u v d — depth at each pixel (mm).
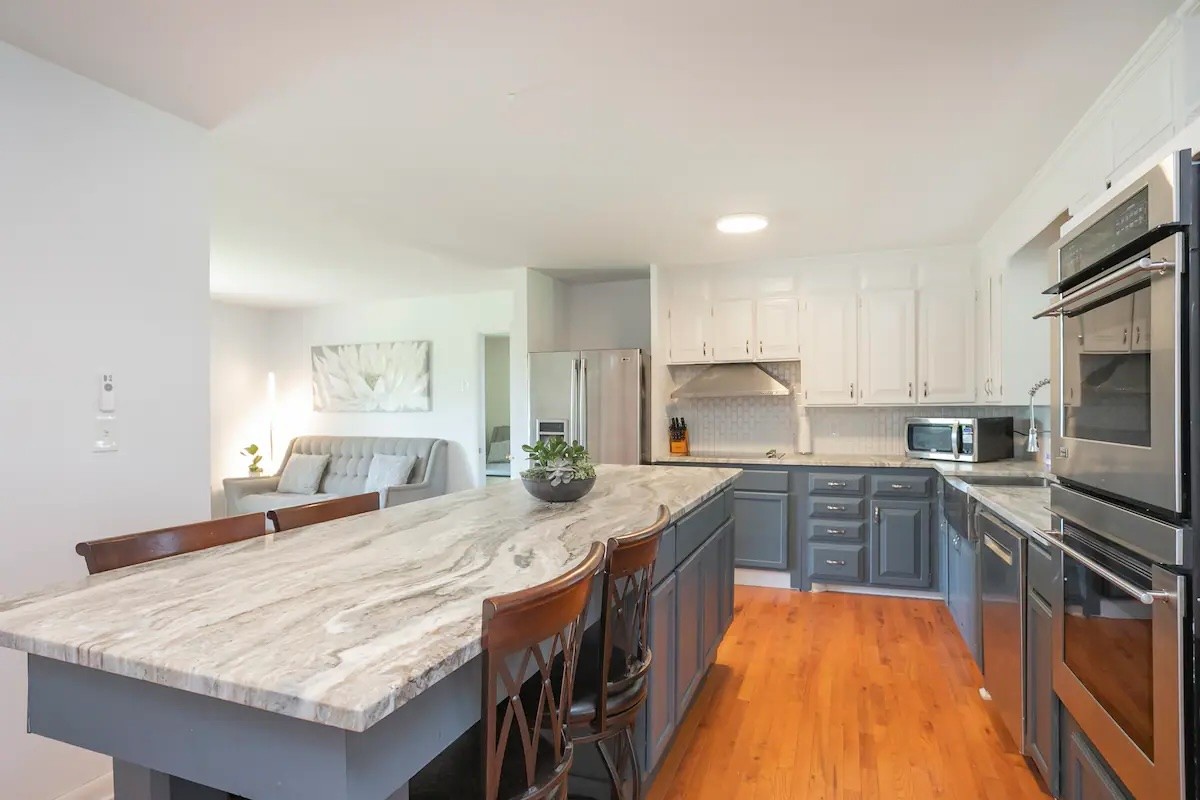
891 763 2256
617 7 1734
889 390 4484
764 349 4777
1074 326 1683
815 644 3393
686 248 4434
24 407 1958
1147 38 1875
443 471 6410
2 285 1907
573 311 5828
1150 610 1278
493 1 1704
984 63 2018
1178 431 1183
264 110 2340
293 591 1272
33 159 1977
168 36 1864
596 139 2605
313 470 6410
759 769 2229
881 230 3959
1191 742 1169
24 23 1792
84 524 2102
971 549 2938
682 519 2334
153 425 2297
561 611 1147
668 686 2131
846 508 4281
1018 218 3357
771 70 2070
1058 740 1850
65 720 1090
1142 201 1286
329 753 881
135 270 2248
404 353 6750
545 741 1306
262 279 5586
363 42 1905
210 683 876
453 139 2602
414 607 1171
